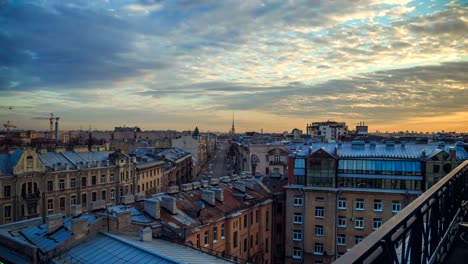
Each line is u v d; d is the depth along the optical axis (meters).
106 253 28.72
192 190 50.25
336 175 58.00
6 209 59.78
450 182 13.58
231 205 49.81
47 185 66.38
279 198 61.94
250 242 52.41
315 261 57.84
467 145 68.44
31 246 28.61
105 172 78.50
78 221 30.73
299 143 110.62
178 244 34.47
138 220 36.34
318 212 58.09
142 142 185.38
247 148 105.31
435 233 10.88
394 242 6.42
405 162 56.31
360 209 56.69
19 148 67.06
